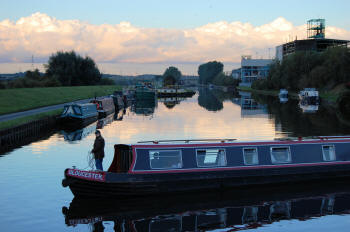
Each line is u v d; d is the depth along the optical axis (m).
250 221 16.19
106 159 27.41
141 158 19.05
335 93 87.25
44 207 17.59
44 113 50.12
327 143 22.02
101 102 63.62
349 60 88.56
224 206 18.05
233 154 20.36
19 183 21.22
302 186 21.19
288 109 70.75
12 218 16.22
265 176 20.61
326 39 153.25
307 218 16.48
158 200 18.80
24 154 29.62
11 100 66.19
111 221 16.16
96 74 153.75
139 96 100.38
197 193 19.70
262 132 40.72
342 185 21.41
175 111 71.44
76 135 40.97
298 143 21.50
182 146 19.73
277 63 147.62
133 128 46.09
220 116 59.47
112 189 18.48
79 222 15.91
